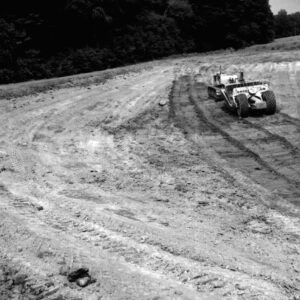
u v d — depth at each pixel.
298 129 12.80
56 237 6.33
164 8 57.09
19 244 6.09
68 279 5.11
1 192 8.59
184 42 56.38
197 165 10.27
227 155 10.91
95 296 4.77
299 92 19.48
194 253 5.72
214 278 5.08
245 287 4.87
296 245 5.96
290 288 4.85
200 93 22.39
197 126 14.65
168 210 7.43
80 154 11.98
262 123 14.05
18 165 10.71
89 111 19.12
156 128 15.03
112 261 5.56
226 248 5.88
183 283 5.00
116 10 45.66
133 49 47.12
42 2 37.81
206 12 57.66
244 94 14.98
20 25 36.12
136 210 7.45
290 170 9.28
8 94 24.00
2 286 5.04
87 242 6.16
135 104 20.41
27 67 35.59
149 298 4.70
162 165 10.45
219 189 8.45
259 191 8.20
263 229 6.52
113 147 12.71
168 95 22.42
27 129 15.71
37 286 5.00
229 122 14.77
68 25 40.41
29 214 7.31
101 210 7.44
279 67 29.62
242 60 37.16
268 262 5.47
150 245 6.01
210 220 6.94
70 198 8.14
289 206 7.39
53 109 19.62
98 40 44.84
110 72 34.66
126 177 9.62
